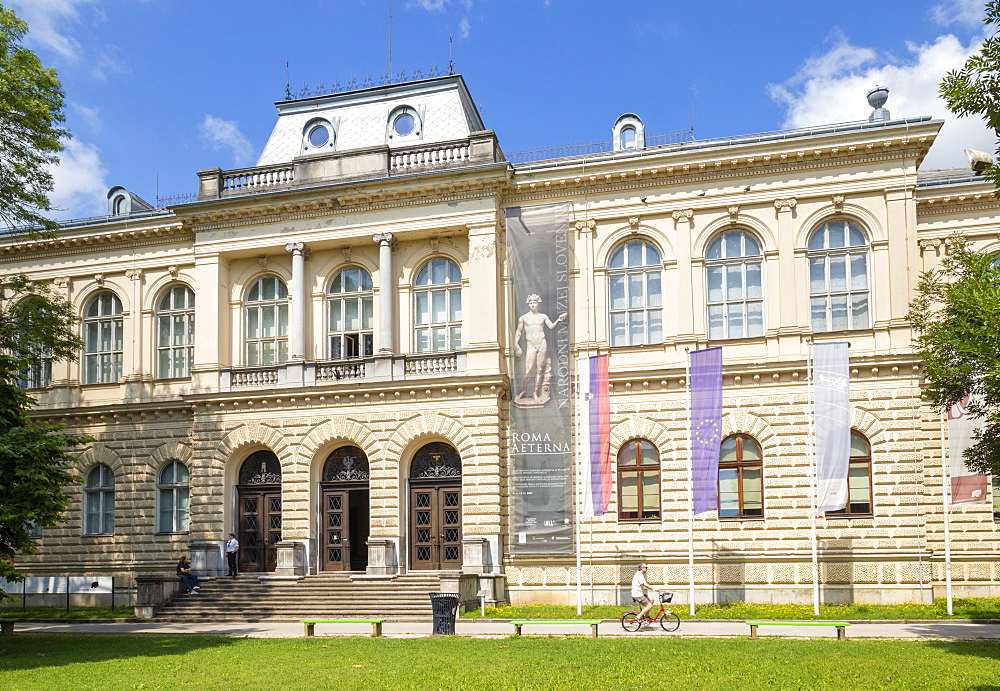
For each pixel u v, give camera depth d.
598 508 31.03
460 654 22.08
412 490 35.53
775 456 32.66
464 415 34.34
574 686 18.08
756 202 34.22
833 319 33.50
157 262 40.03
